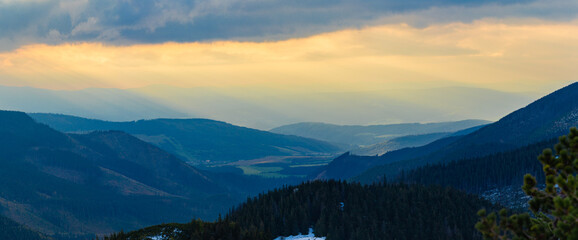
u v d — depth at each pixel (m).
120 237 162.38
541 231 40.09
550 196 41.12
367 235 187.75
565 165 41.62
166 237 161.38
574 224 37.53
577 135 41.94
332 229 191.00
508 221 40.78
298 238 196.88
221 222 172.88
